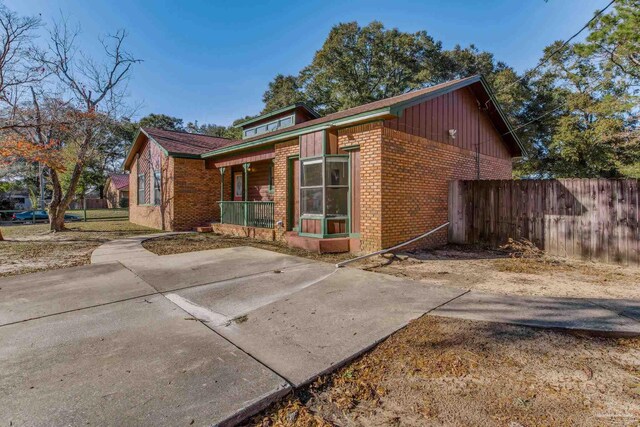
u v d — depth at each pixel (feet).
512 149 41.32
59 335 10.27
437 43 98.48
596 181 22.22
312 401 7.09
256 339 9.92
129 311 12.52
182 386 7.36
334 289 15.30
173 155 41.57
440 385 7.59
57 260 22.80
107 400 6.83
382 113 21.86
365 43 94.68
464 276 17.85
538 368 8.28
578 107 64.18
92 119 42.68
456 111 31.01
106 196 150.51
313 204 26.63
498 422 6.30
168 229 43.55
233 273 18.56
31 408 6.57
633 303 12.89
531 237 25.17
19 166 52.60
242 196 45.55
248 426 6.34
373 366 8.45
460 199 28.99
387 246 23.43
